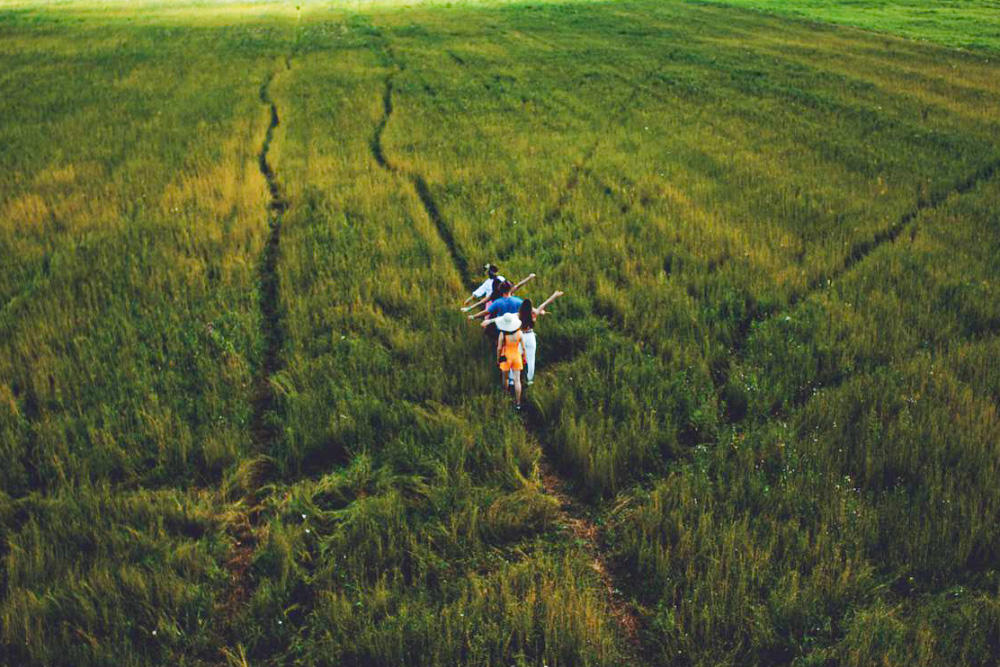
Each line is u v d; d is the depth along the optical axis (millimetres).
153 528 7074
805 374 9711
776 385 9344
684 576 6539
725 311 11555
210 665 5965
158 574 6453
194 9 54281
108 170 18797
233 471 8078
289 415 8891
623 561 6984
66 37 38969
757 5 52844
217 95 27656
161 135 22141
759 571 6469
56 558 6613
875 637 5789
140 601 6238
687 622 6090
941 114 25172
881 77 31266
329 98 27500
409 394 9453
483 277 12805
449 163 19656
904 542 6652
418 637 5938
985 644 5746
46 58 33375
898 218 15477
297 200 16797
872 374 9578
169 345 10352
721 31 43438
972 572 6477
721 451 8078
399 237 14539
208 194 16953
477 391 9570
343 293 12148
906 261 13000
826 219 15422
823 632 5969
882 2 54094
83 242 13852
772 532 6902
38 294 11711
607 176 18719
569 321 11094
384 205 16547
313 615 6250
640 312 11461
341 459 8500
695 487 7512
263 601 6328
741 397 9227
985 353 9703
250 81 30344
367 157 20312
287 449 8375
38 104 25578
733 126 24094
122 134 22172
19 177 17766
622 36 41875
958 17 47844
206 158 19828
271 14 51281
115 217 15297
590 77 31750
